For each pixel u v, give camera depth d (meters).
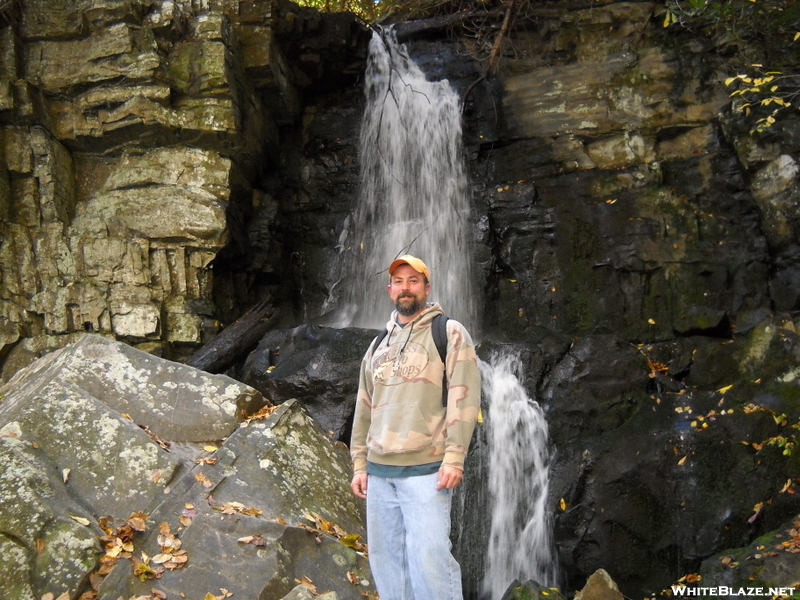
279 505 4.45
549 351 7.13
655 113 9.88
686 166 9.50
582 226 9.26
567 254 9.16
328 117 11.45
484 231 9.52
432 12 11.70
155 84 8.82
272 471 4.65
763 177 8.79
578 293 8.93
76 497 4.16
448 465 3.06
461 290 9.48
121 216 8.78
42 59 8.95
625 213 9.22
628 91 10.05
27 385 5.20
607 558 5.87
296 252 10.82
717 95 9.75
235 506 4.25
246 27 9.81
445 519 3.13
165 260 8.70
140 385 5.01
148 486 4.25
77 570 3.66
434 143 10.73
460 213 9.91
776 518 5.77
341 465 5.31
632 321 8.62
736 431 6.25
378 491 3.29
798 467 5.91
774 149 8.75
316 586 3.97
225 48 9.16
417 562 3.08
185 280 8.69
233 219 9.27
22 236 8.40
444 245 9.90
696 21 9.60
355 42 11.01
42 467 4.16
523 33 10.88
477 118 10.66
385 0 12.22
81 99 8.90
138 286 8.51
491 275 9.34
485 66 10.75
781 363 6.71
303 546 4.15
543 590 4.94
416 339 3.32
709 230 8.93
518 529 6.43
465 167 10.48
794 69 9.20
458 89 10.91
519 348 7.14
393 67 11.38
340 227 10.87
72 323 8.27
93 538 3.79
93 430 4.46
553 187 9.81
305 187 11.11
